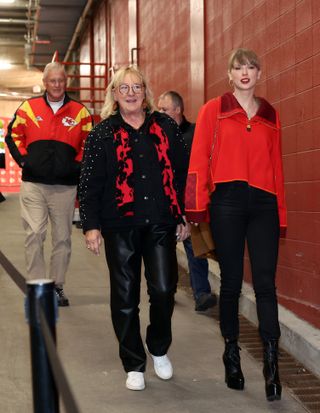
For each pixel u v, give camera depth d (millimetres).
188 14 7156
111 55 13102
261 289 3131
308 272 4117
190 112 7090
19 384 3258
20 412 2924
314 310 3973
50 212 4863
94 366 3580
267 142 3152
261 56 4848
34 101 4836
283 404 3080
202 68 6508
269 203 3150
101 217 3178
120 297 3180
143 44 9961
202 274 4734
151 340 3342
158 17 8828
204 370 3547
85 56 16750
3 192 14727
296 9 4207
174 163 3301
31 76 24016
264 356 3086
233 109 3131
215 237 3178
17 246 7727
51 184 4805
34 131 4793
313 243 4047
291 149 4332
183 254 6633
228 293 3201
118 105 3260
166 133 3250
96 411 2963
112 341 4039
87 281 5883
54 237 4875
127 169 3121
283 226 3240
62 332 4223
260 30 4863
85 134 4945
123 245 3158
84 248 7621
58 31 16797
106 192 3168
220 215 3137
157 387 3275
